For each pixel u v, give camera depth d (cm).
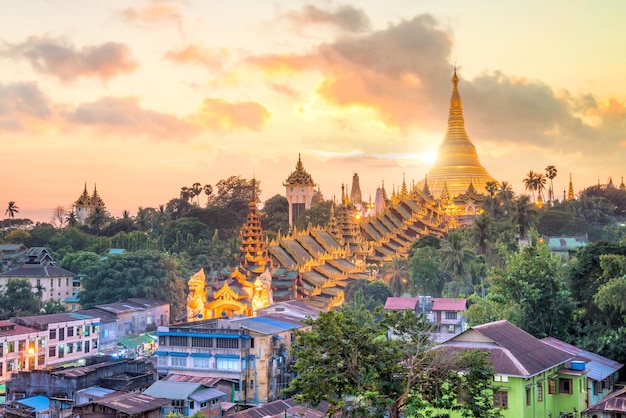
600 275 10300
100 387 10769
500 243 18162
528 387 6719
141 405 8975
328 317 5588
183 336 11794
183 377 10794
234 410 10269
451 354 6044
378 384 5528
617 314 9556
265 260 19275
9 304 18838
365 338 5566
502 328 7488
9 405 10262
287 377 11881
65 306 19812
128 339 16562
